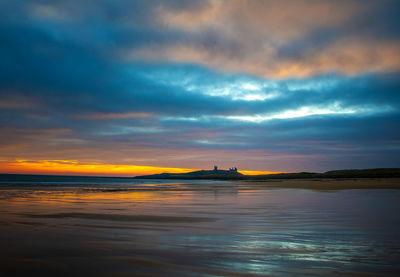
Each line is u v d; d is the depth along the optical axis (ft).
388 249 23.24
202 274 17.48
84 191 113.80
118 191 115.14
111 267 18.74
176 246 24.17
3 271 18.01
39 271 18.02
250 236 28.12
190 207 53.57
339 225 33.99
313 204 57.06
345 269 18.44
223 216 41.32
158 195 88.99
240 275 17.35
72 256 21.17
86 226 33.42
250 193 95.25
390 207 51.16
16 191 111.34
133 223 35.58
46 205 57.26
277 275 17.38
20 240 26.20
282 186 151.64
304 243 25.22
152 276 17.16
